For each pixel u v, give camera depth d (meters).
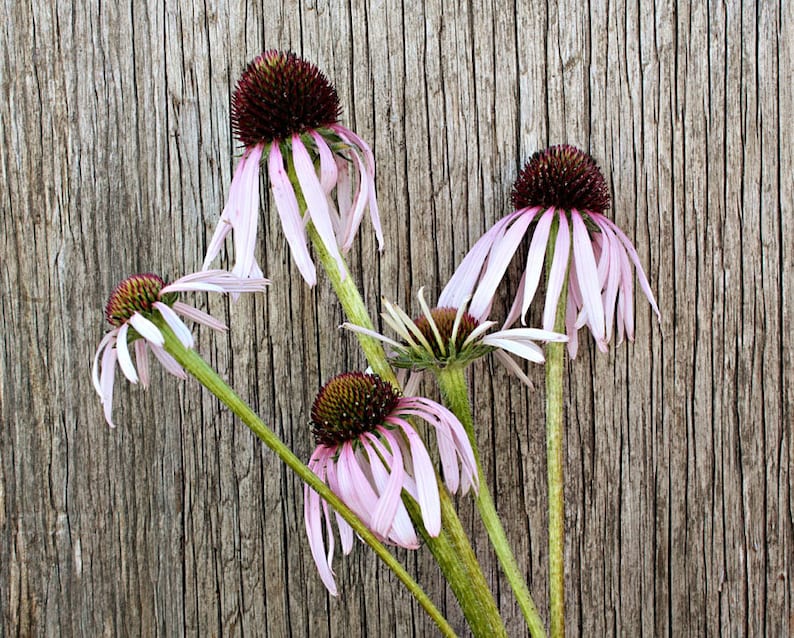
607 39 0.62
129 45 0.61
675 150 0.62
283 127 0.56
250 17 0.61
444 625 0.54
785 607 0.63
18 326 0.61
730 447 0.62
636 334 0.62
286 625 0.62
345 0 0.61
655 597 0.62
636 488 0.62
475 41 0.61
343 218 0.59
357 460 0.56
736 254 0.62
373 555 0.62
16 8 0.61
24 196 0.61
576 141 0.62
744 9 0.62
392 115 0.61
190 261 0.61
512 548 0.62
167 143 0.61
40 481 0.61
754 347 0.62
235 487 0.61
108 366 0.56
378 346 0.57
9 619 0.61
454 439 0.56
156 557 0.61
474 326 0.57
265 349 0.61
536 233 0.57
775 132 0.62
